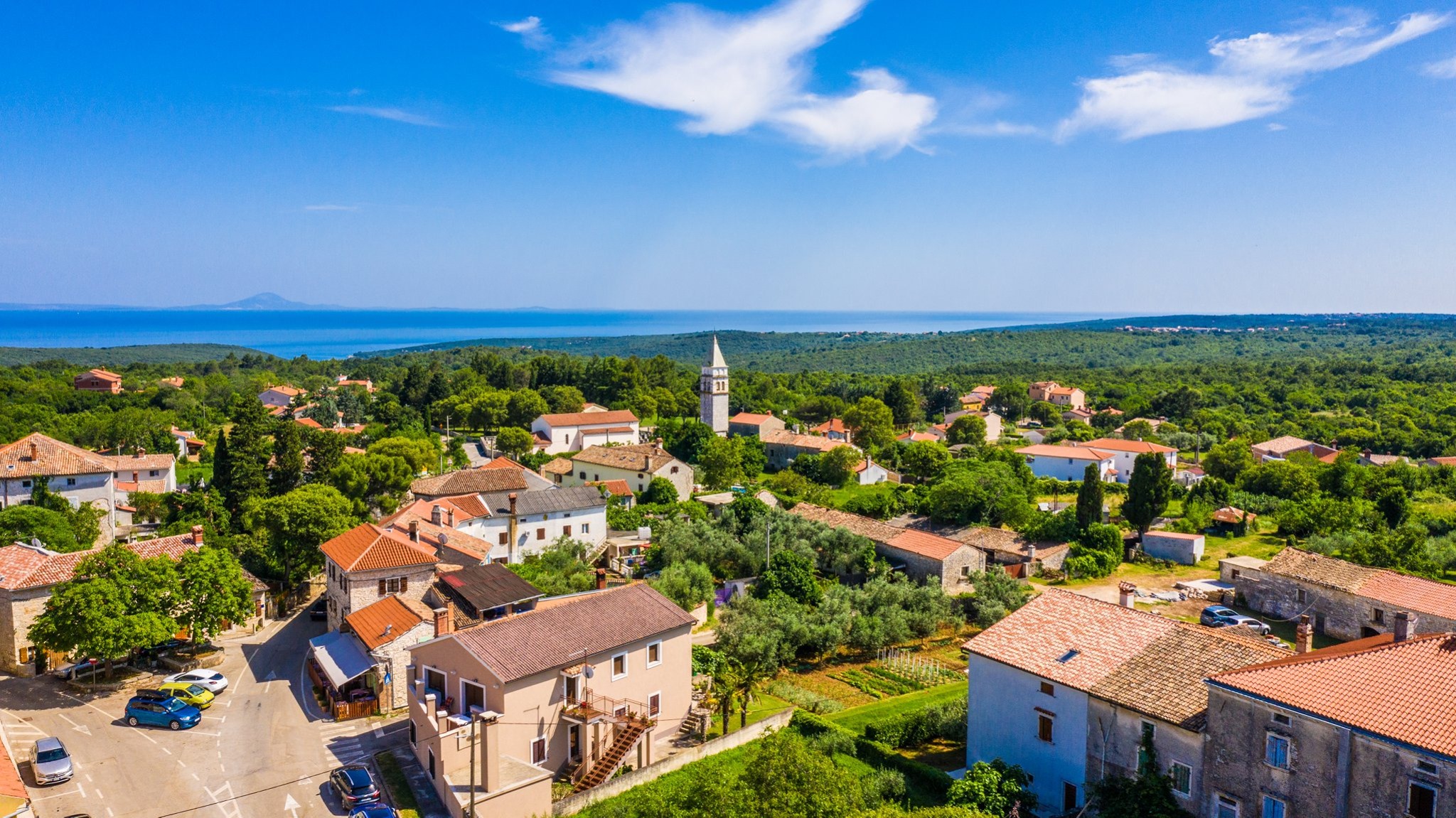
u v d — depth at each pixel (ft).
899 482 474.49
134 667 187.42
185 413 610.24
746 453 482.28
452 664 150.41
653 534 314.76
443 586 199.93
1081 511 317.42
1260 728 112.37
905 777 149.48
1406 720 100.17
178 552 208.64
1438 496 390.63
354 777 134.41
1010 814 127.13
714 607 249.96
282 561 244.63
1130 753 128.16
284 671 190.29
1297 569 247.50
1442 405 629.51
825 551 289.94
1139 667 134.92
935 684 206.49
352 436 530.68
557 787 144.66
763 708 184.75
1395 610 217.15
